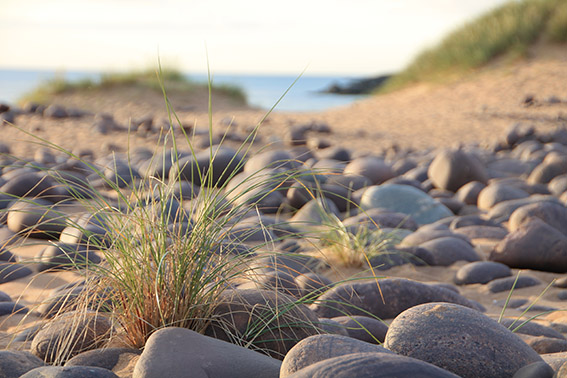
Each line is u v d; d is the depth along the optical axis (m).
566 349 1.09
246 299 1.07
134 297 1.04
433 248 1.77
